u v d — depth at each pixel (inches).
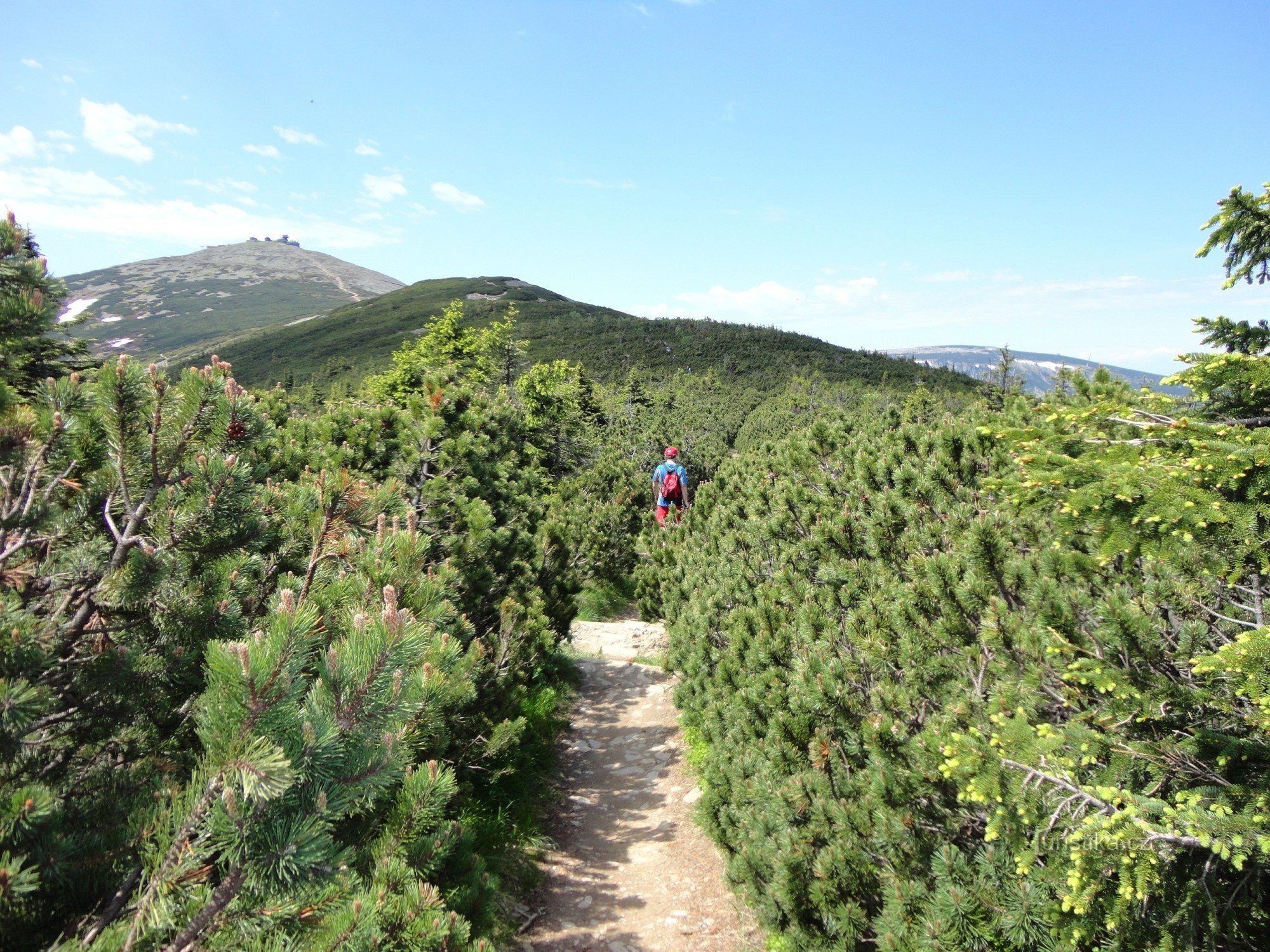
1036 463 110.3
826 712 193.2
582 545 664.4
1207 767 113.1
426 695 143.9
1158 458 104.3
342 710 92.4
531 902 229.1
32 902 83.8
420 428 371.9
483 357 1684.3
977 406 402.6
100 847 91.2
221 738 83.7
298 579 181.0
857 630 203.6
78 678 107.3
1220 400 116.8
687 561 484.1
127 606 115.7
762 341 7480.3
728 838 233.9
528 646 325.1
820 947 171.2
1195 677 124.1
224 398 123.6
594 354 6998.0
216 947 80.7
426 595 173.0
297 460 336.2
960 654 175.3
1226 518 89.4
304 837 80.5
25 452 109.0
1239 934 104.5
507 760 288.7
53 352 126.0
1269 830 97.3
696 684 339.6
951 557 188.2
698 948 208.7
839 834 175.2
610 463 901.2
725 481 617.6
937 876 146.8
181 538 119.3
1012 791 113.3
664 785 322.3
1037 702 139.7
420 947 112.1
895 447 320.8
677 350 7180.1
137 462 121.3
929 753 153.8
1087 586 157.2
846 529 279.3
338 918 104.6
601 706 428.1
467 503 331.6
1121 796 105.0
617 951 205.6
